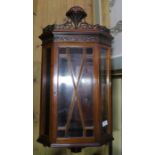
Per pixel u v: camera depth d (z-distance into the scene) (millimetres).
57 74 908
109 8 1119
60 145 897
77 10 929
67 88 921
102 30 934
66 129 911
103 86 967
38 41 1041
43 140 928
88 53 925
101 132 936
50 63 923
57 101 908
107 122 975
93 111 922
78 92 924
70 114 917
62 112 916
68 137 908
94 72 922
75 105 923
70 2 1122
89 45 920
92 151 1048
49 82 929
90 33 915
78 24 928
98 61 925
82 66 923
